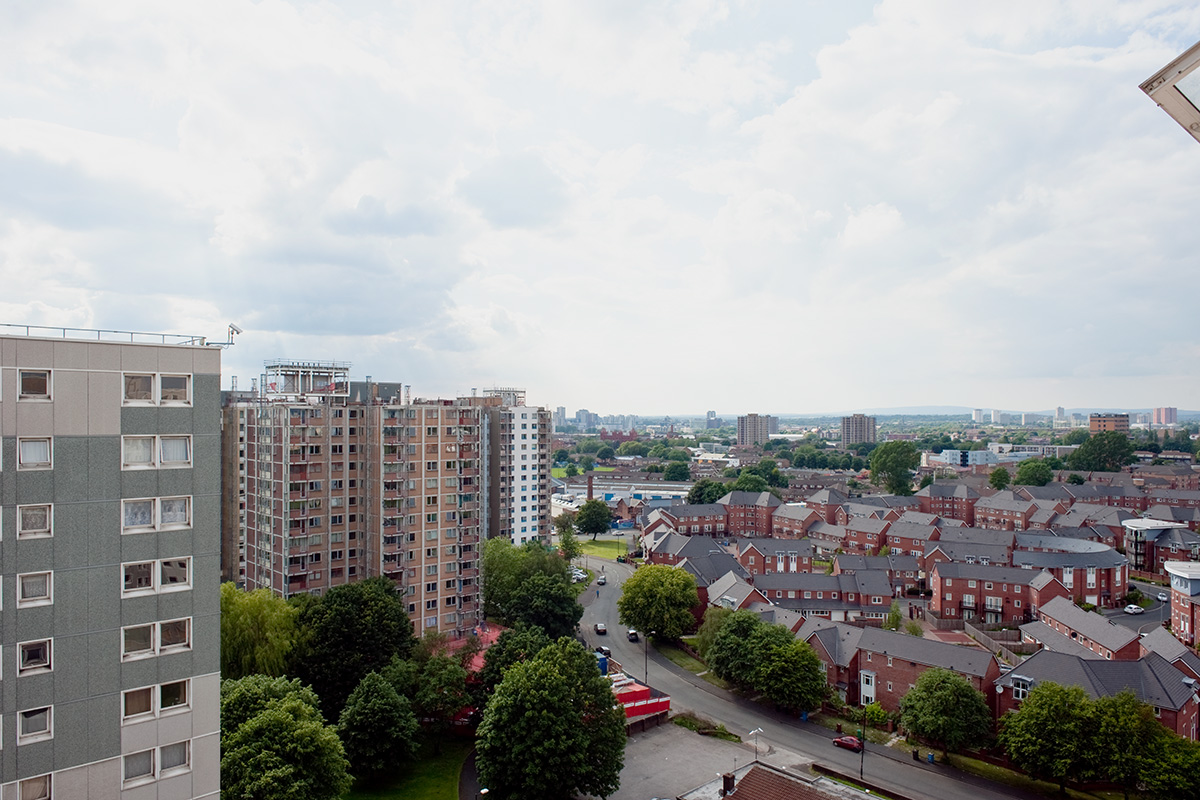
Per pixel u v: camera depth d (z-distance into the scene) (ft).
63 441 131.23
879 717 313.73
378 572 389.39
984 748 290.35
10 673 124.77
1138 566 599.57
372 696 262.67
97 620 133.49
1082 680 281.95
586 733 245.65
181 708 142.41
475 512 426.51
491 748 244.22
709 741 303.48
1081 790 264.93
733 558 526.57
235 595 300.81
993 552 523.70
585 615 499.51
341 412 392.47
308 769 206.08
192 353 145.28
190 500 144.66
